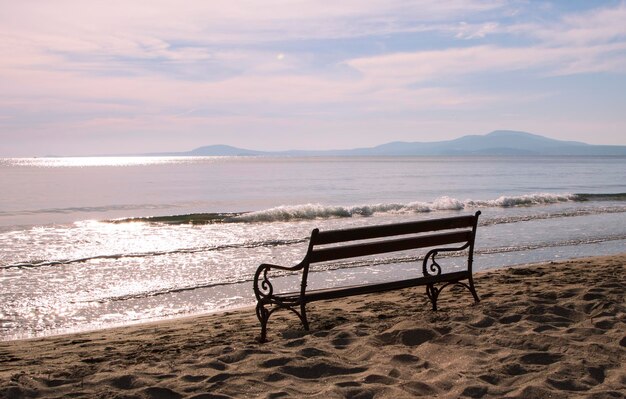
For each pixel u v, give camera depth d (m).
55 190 50.94
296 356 5.00
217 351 5.36
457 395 4.10
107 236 19.42
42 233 20.27
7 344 6.95
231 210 32.34
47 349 6.52
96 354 5.95
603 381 4.38
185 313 9.34
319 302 8.74
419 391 4.20
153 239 18.58
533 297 7.47
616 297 7.23
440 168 119.88
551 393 4.07
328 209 25.50
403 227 6.62
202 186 58.06
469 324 6.11
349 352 5.28
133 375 4.59
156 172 102.06
